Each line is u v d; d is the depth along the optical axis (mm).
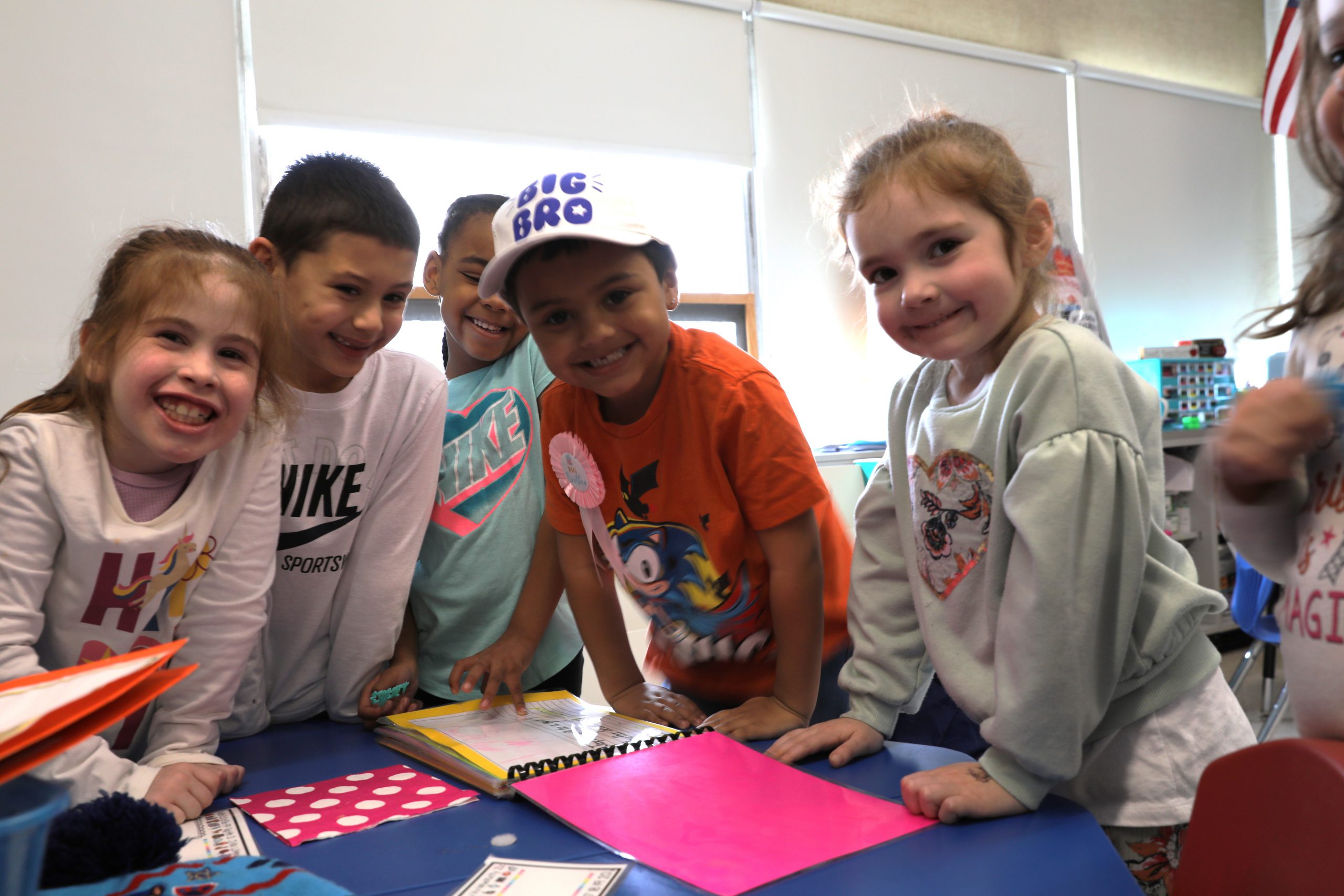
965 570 797
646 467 974
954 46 3619
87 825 539
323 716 1115
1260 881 483
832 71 3393
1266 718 2500
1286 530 646
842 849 597
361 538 1101
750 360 972
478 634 1219
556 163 2973
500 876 564
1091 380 701
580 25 2949
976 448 776
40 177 2279
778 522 921
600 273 854
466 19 2773
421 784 780
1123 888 544
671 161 3127
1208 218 4336
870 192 781
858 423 3406
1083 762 784
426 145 2781
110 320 814
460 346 1362
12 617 785
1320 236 692
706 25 3162
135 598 857
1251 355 4461
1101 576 680
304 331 1016
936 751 827
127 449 850
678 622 1070
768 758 779
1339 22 614
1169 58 4289
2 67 2244
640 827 636
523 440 1258
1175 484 3258
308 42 2564
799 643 943
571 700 1046
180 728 868
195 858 610
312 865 610
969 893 538
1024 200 800
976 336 771
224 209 2482
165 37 2404
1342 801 442
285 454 1023
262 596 942
